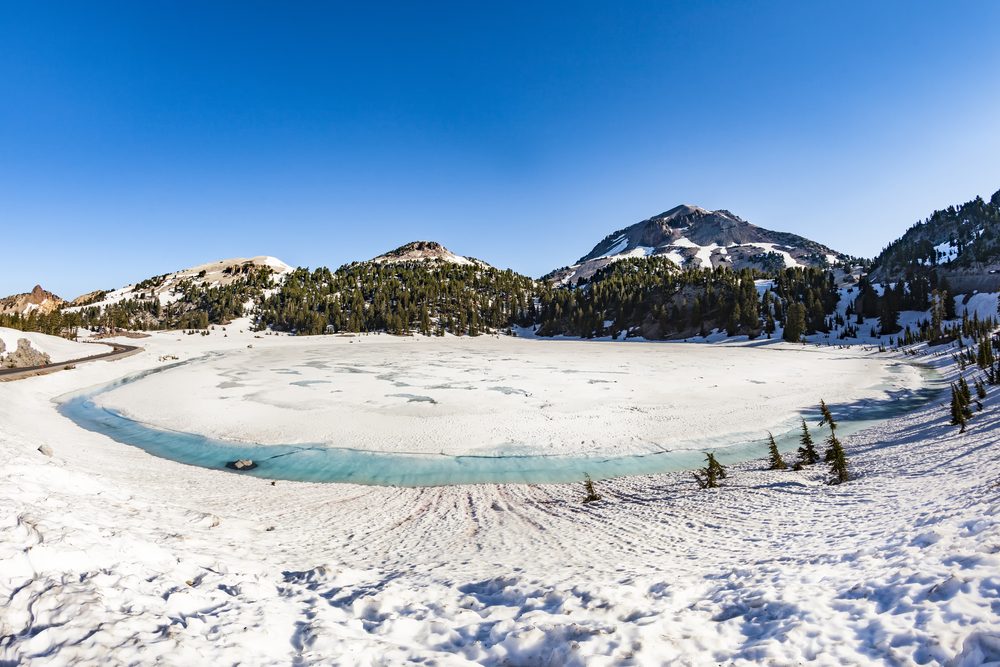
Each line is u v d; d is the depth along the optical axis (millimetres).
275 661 6203
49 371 54281
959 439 21016
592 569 10594
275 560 12016
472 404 41438
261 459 28078
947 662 4824
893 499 13344
